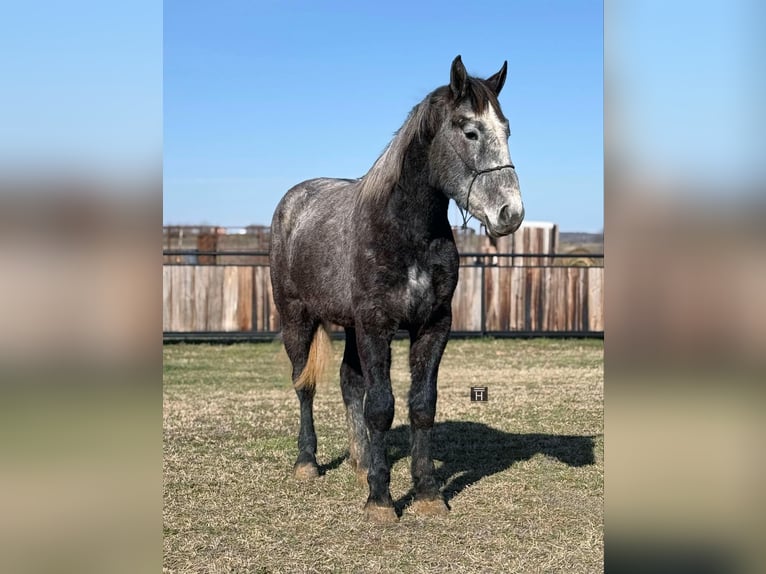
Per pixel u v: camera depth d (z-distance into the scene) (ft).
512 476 16.49
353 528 13.44
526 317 42.68
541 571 11.38
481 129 12.44
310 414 17.39
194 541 12.78
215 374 31.60
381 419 13.70
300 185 18.57
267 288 41.14
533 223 58.44
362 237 13.82
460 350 38.45
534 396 26.30
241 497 15.28
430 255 13.65
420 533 13.15
